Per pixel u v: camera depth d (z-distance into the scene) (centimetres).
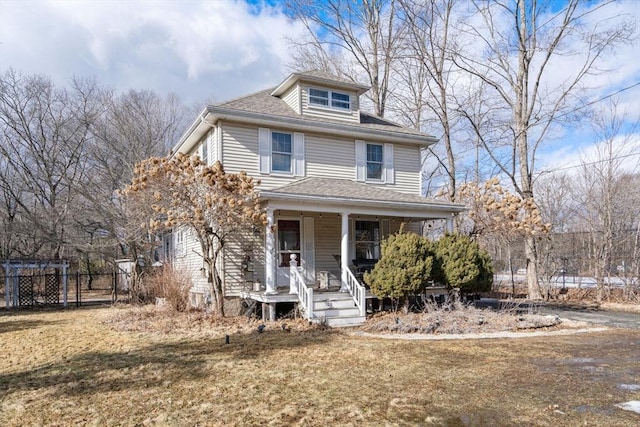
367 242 1619
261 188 1415
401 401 539
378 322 1123
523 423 467
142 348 877
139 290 1834
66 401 553
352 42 2542
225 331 1058
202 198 1198
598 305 1652
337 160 1573
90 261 3206
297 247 1473
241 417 488
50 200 2648
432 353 815
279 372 680
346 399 548
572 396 557
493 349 852
